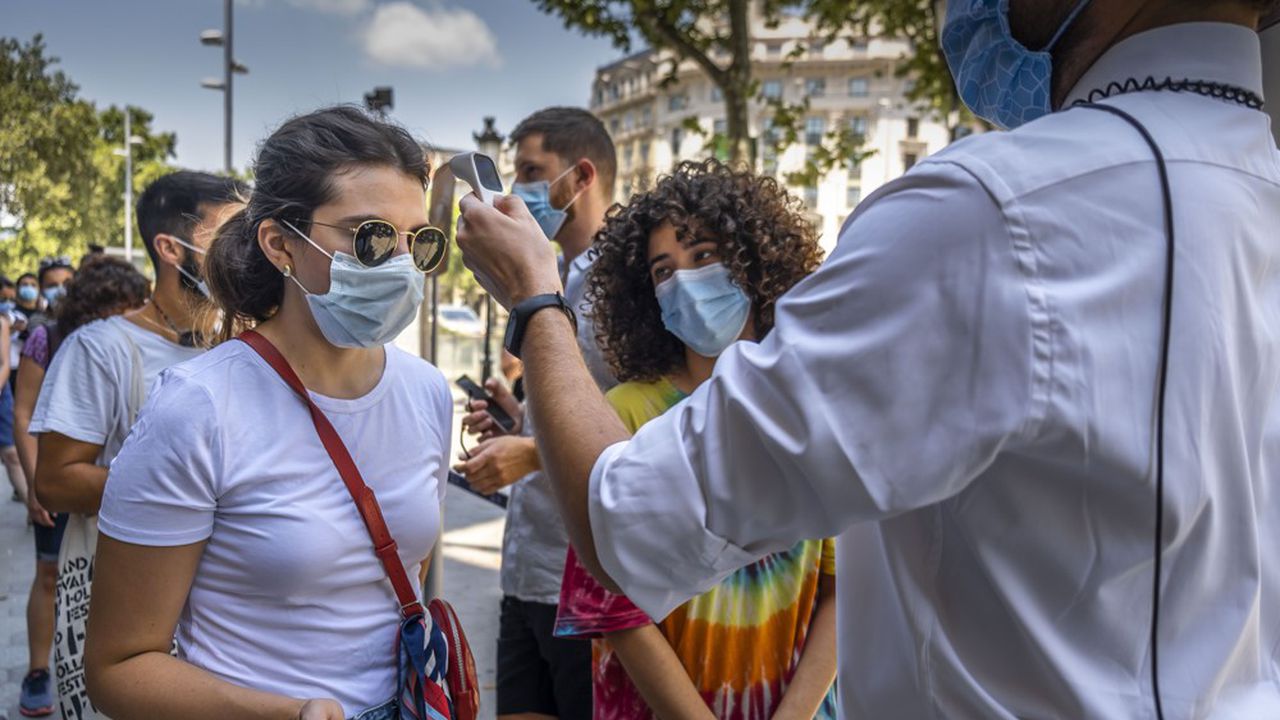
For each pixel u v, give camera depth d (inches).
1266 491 38.4
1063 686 36.3
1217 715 36.8
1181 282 34.4
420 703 62.1
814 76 2628.0
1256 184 37.3
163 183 103.8
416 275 65.1
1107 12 39.7
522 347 48.4
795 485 36.8
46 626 149.6
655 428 40.4
